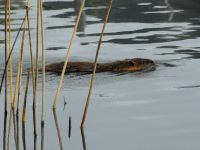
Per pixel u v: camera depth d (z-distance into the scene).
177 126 17.61
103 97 20.55
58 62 25.58
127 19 33.66
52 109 19.48
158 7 36.34
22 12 34.97
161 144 16.28
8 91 21.27
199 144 16.16
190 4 36.59
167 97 20.45
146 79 22.83
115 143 16.45
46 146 16.52
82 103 19.97
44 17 34.16
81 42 29.23
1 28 31.61
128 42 29.06
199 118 18.20
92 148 16.20
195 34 30.08
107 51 27.61
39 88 21.70
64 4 37.44
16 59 25.88
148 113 18.88
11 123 18.36
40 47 28.19
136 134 17.11
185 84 21.97
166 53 26.89
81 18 33.81
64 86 21.95
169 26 31.92
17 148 16.45
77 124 18.08
